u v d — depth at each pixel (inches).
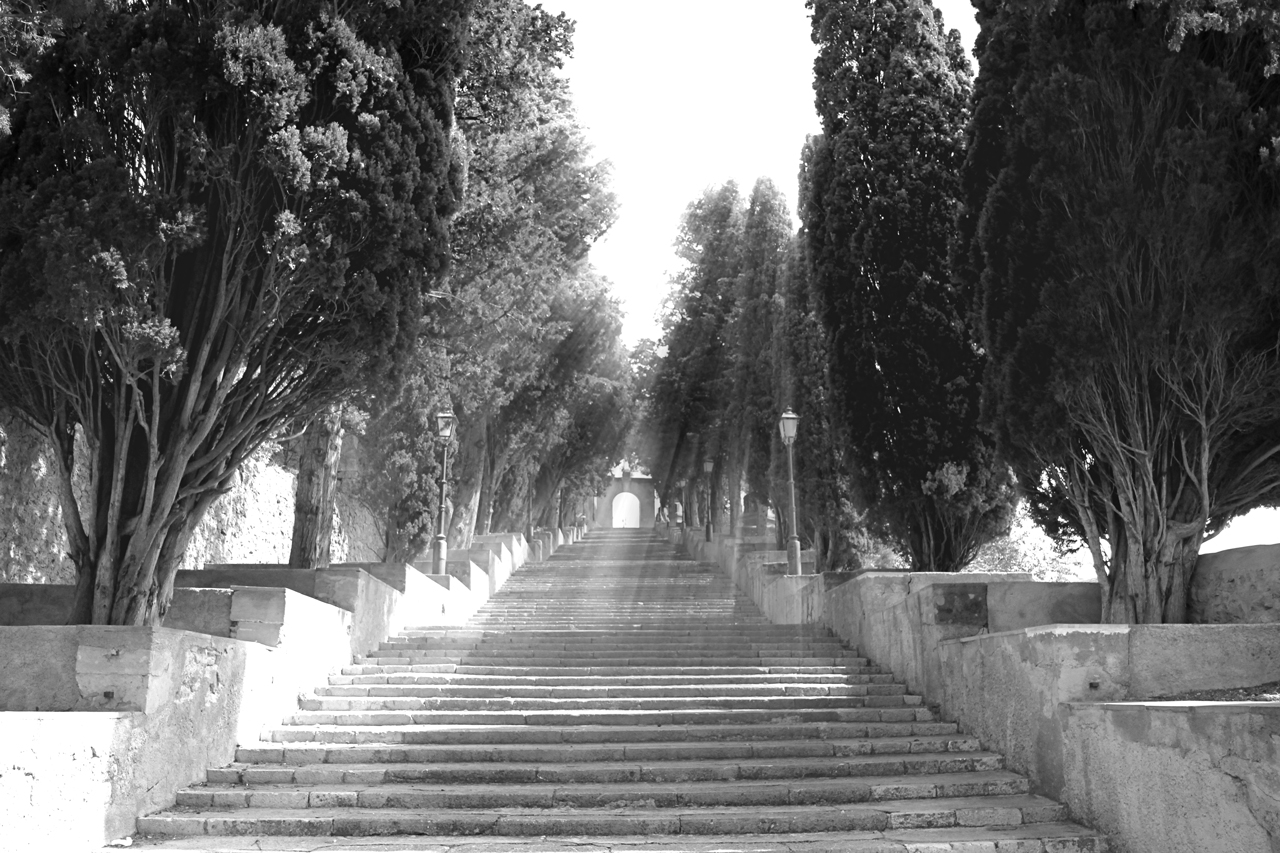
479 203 367.2
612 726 294.5
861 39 423.8
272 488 552.1
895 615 347.3
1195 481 257.0
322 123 263.6
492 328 360.2
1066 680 229.6
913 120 407.8
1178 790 187.0
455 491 560.1
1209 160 245.4
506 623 445.7
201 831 216.5
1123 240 256.8
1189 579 264.2
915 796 239.0
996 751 266.7
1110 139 264.8
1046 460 281.6
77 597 249.0
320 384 270.2
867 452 388.2
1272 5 240.5
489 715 300.2
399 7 277.1
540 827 217.2
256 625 304.5
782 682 341.7
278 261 249.9
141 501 251.6
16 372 247.9
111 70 241.4
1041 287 282.4
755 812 223.0
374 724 300.0
